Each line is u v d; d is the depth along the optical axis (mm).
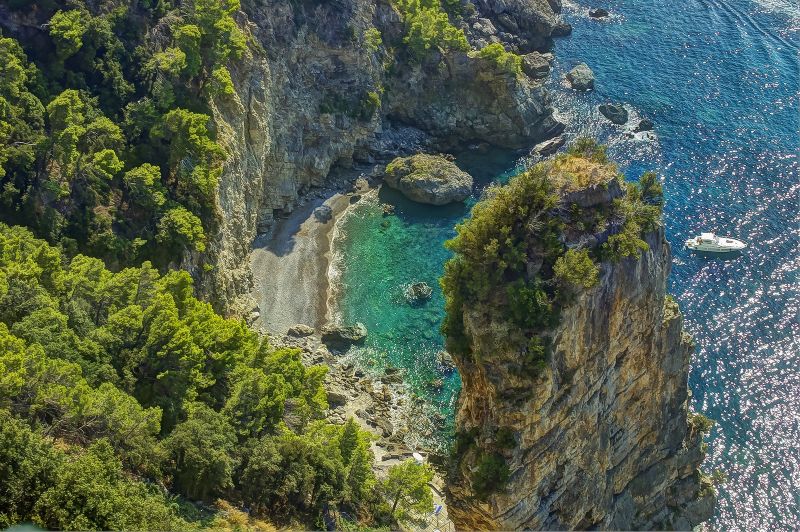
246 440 82562
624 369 84250
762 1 198375
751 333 119062
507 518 77625
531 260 75125
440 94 159625
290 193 137750
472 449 78938
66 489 62125
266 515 79125
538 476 78250
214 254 112562
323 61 145375
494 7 179125
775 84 168000
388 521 88312
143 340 84438
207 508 75812
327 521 82188
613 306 79125
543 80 170750
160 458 73875
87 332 82188
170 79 115312
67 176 100125
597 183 77938
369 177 146875
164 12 122250
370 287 125938
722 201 140625
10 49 103750
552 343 74188
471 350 78125
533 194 75375
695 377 114125
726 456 105688
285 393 90500
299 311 121062
